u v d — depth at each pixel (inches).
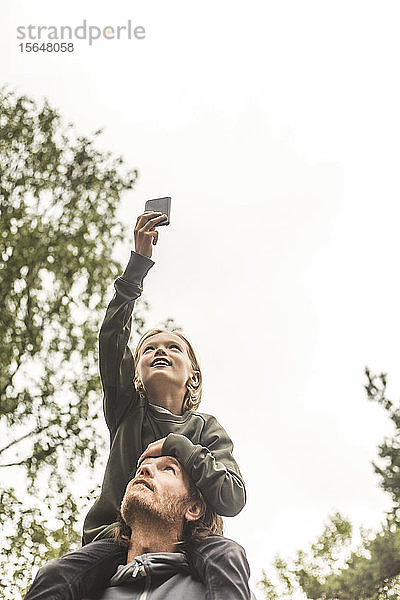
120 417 125.8
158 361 125.7
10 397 448.1
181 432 123.4
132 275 123.2
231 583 96.0
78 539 429.4
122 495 121.1
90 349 467.2
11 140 500.7
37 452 441.1
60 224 489.1
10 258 472.4
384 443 516.1
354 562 512.4
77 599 100.0
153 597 97.2
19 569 419.2
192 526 103.1
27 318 464.4
